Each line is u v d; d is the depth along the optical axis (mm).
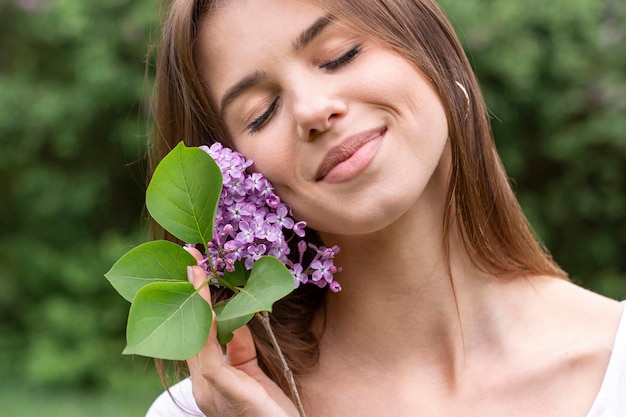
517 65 6129
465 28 6164
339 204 1556
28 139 7051
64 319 6980
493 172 1824
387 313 1766
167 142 1819
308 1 1550
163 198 1411
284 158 1570
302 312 1833
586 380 1695
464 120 1753
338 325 1809
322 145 1534
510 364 1729
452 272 1759
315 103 1509
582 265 6578
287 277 1367
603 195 6410
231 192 1539
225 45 1612
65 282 7199
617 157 6312
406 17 1643
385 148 1545
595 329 1760
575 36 6293
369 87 1536
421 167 1584
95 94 6742
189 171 1411
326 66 1553
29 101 7004
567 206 6461
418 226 1731
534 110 6336
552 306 1802
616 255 6539
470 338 1752
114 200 7207
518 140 6387
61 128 6934
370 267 1757
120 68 6707
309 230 1836
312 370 1792
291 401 1707
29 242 7336
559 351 1727
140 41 6684
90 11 6734
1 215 7473
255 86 1591
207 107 1689
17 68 7320
